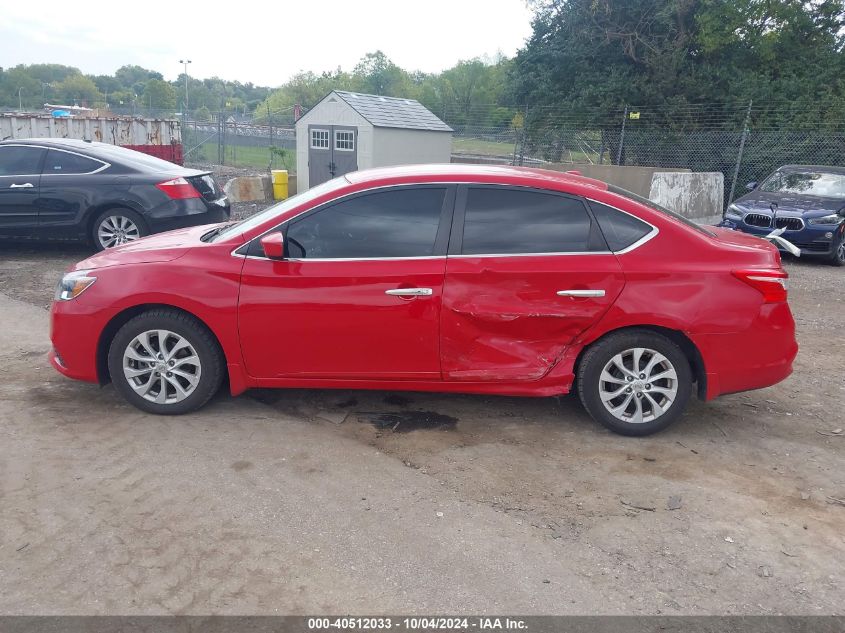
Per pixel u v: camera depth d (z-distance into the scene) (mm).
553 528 3246
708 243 4066
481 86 72188
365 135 19875
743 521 3355
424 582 2838
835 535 3266
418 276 3990
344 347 4090
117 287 4137
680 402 4121
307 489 3502
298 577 2838
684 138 19672
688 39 20625
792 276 9984
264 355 4141
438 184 4141
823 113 18406
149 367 4230
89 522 3145
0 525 3100
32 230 8531
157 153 19828
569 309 3977
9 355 5254
